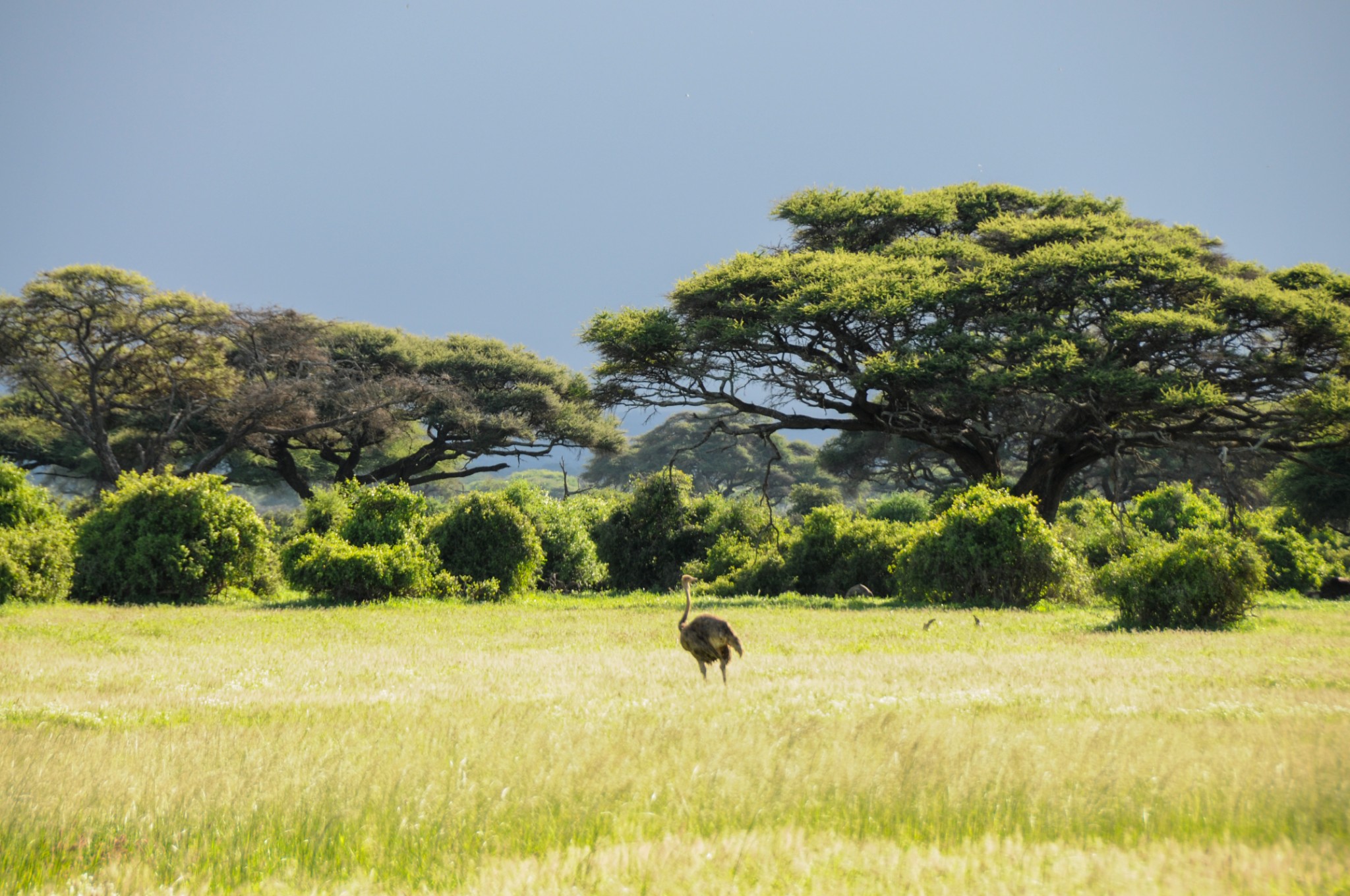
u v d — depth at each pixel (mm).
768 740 15133
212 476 60531
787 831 10789
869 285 68000
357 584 56688
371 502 63312
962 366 65375
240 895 9664
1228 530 69875
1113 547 68000
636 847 10336
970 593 56312
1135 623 42469
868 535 70750
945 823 11461
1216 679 24203
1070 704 19938
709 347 72000
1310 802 11609
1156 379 63031
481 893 9359
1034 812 11570
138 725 18031
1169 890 9070
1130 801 11906
